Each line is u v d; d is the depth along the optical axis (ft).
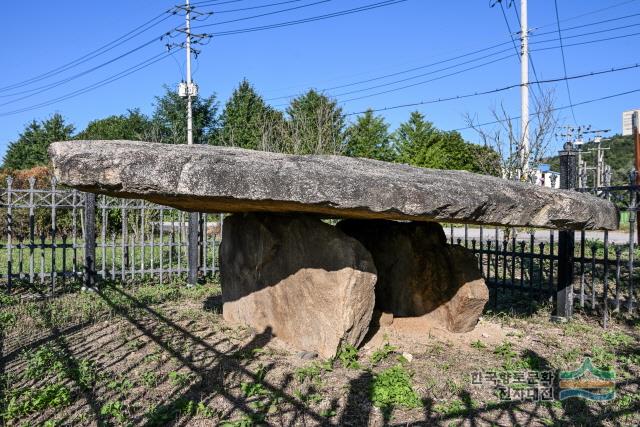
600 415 12.66
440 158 107.45
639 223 43.01
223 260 21.07
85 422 11.90
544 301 25.05
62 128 126.00
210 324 20.36
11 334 19.26
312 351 16.49
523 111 51.98
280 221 17.93
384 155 108.88
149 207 30.48
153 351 16.87
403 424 12.00
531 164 50.16
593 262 21.91
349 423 11.98
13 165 126.31
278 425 11.83
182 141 105.60
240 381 14.32
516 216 14.82
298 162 13.52
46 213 56.85
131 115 109.40
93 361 15.88
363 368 15.35
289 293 17.53
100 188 12.62
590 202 16.58
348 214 15.08
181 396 13.32
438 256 19.44
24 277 29.86
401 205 12.87
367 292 16.10
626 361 16.62
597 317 22.30
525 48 52.65
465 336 18.76
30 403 12.58
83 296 26.22
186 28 81.25
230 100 106.32
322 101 78.02
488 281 25.12
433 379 14.75
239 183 12.31
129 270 31.35
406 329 18.94
